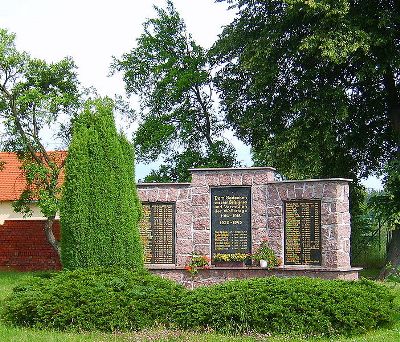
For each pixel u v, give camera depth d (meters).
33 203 35.41
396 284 21.80
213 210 20.16
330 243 19.08
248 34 30.11
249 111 29.70
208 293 13.89
